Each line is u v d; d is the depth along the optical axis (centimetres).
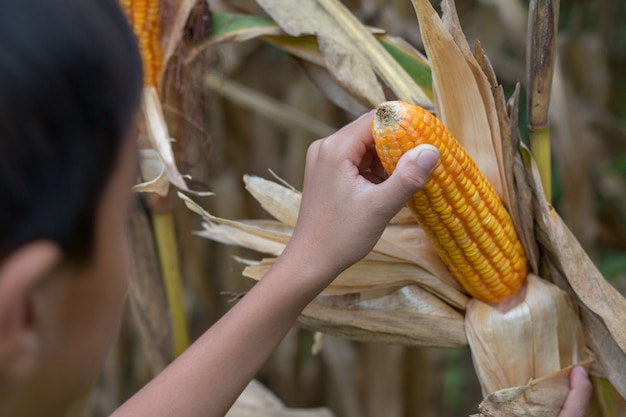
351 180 88
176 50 143
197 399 85
